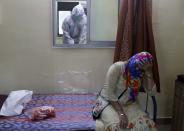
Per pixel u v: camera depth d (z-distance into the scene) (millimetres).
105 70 3072
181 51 3127
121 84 2279
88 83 3090
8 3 2822
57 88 3074
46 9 2877
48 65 3006
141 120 2188
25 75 3002
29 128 2135
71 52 3002
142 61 2184
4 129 2123
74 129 2135
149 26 2822
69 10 2910
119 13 2822
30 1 2844
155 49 3076
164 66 3145
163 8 3000
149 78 2350
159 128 3143
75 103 2719
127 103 2338
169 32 3066
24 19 2875
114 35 3033
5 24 2863
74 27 2953
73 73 3051
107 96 2281
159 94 3201
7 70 2969
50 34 2936
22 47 2934
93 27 2990
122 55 2848
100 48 3021
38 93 3057
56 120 2281
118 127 2119
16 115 2396
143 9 2791
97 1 2939
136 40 2857
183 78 2729
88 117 2359
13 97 2502
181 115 2684
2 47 2912
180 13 3033
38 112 2322
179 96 2754
